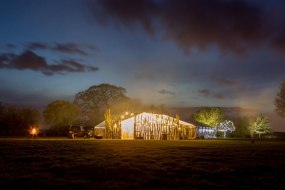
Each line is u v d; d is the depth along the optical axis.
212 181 10.96
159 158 17.83
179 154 20.72
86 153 20.84
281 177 11.95
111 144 32.53
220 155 20.39
